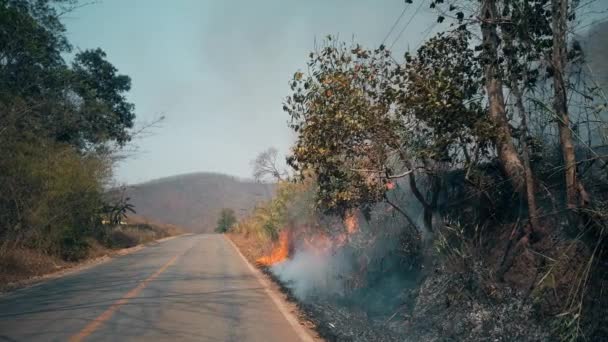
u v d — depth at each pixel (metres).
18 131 16.23
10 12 14.60
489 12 6.75
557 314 4.87
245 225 48.94
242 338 6.85
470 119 7.08
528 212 6.38
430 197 8.95
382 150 8.09
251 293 11.20
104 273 15.47
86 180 20.62
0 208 15.72
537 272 5.64
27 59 16.98
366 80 8.18
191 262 19.94
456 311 6.17
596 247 4.63
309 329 7.50
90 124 22.09
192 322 7.84
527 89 6.89
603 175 5.75
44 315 8.30
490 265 6.47
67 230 19.88
